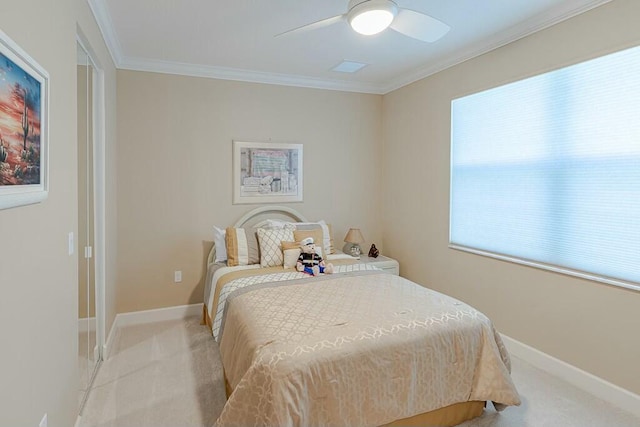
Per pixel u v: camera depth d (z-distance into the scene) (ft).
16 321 3.87
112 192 10.44
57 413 5.24
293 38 9.78
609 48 7.33
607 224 7.56
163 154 11.85
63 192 5.46
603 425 6.76
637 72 6.98
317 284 8.78
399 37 9.72
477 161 10.68
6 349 3.65
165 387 7.93
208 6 8.02
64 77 5.52
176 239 12.15
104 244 9.07
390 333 6.16
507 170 9.74
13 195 3.63
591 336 7.86
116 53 10.45
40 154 4.40
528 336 9.25
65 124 5.57
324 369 5.48
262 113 13.07
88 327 8.34
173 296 12.21
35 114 4.23
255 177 13.03
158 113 11.73
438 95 12.01
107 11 8.20
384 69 12.47
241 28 9.16
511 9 8.18
